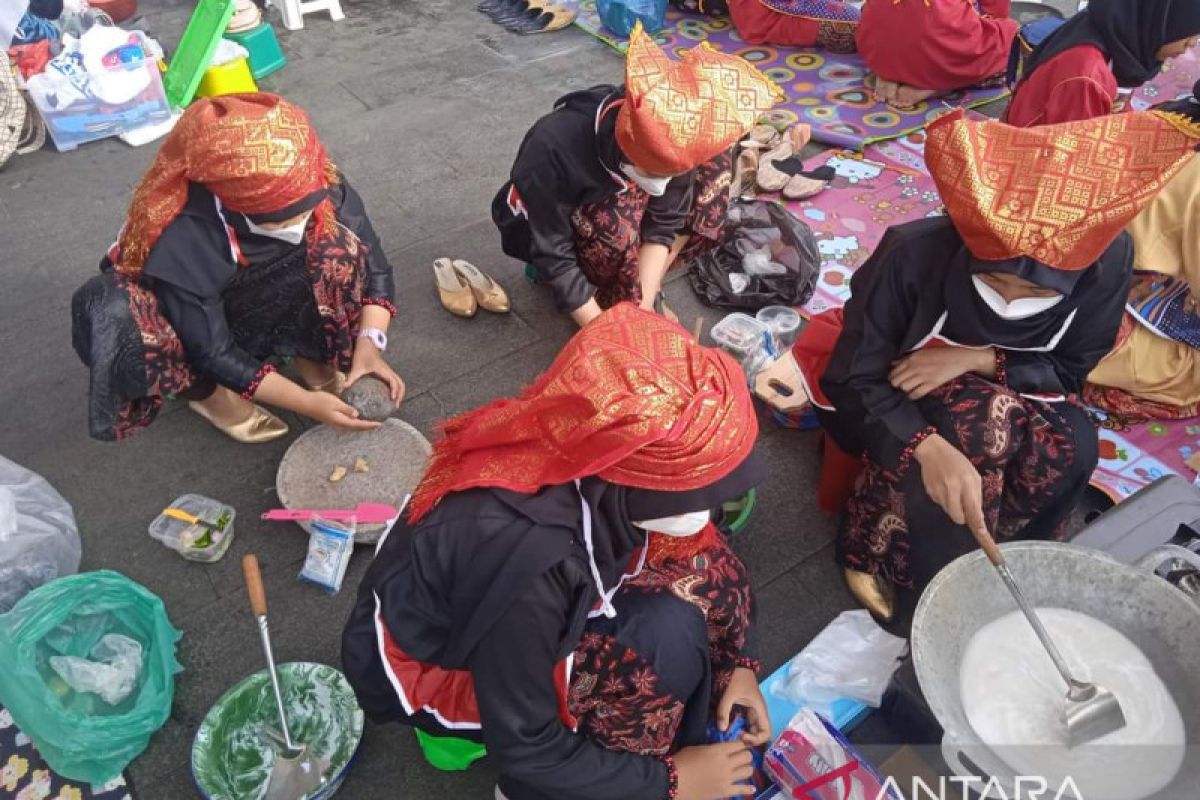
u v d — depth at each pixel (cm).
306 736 180
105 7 439
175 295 199
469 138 362
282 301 226
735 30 425
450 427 147
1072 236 146
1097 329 178
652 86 195
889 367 188
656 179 213
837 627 189
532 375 263
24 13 364
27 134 367
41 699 167
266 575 214
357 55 427
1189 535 186
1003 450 179
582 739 146
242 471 239
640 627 146
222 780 172
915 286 176
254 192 183
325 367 257
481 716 135
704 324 276
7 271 306
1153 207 212
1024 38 346
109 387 202
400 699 147
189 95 373
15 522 200
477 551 128
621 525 128
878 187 323
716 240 270
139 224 196
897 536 192
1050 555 158
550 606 127
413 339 275
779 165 324
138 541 222
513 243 270
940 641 151
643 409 118
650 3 418
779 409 238
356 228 230
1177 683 150
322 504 217
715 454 119
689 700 159
